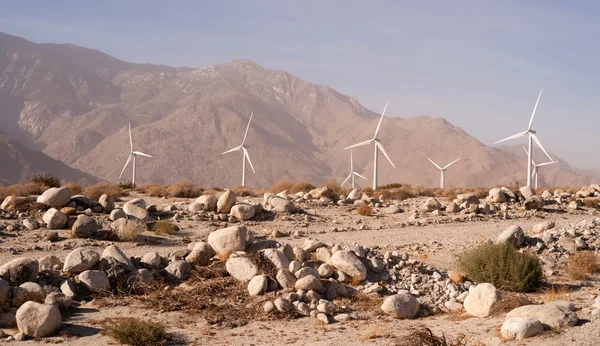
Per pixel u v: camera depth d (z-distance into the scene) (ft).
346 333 52.85
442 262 80.43
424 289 66.90
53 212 98.48
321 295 63.77
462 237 102.17
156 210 122.01
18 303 57.62
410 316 58.54
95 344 50.75
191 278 68.95
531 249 85.81
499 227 114.73
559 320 46.68
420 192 181.78
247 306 60.75
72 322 56.90
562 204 144.87
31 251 84.79
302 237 102.94
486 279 68.85
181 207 126.52
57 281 64.80
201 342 51.57
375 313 59.47
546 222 102.89
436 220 122.21
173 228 103.76
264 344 50.47
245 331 54.70
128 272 68.74
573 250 86.07
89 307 61.57
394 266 72.18
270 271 67.31
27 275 62.85
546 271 75.41
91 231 94.58
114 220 104.73
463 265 71.82
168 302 62.59
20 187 150.00
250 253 71.15
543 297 64.03
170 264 71.31
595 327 45.19
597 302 51.11
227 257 73.26
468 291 64.85
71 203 112.88
